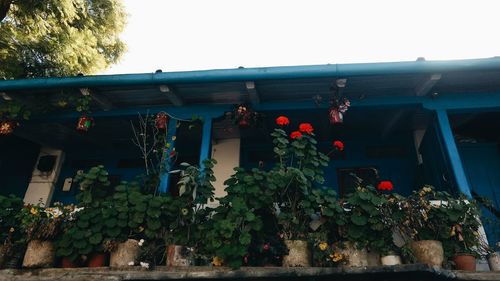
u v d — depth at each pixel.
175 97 5.97
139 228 4.61
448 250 4.41
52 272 4.34
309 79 5.57
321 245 4.40
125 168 8.03
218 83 5.70
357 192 4.68
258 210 4.77
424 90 5.71
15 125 6.23
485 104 5.79
